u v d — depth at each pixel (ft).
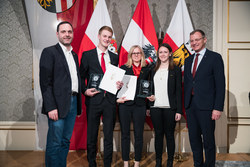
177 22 8.39
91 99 6.54
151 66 7.77
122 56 8.36
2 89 9.25
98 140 8.37
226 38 9.18
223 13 9.20
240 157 8.54
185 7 8.48
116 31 9.32
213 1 9.28
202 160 6.72
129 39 8.39
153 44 8.41
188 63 6.88
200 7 9.34
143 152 8.39
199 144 6.68
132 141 9.24
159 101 6.91
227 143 9.18
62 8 9.01
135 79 6.78
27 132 9.20
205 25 9.32
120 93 6.81
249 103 9.15
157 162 6.96
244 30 9.20
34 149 9.20
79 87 6.35
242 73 9.19
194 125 6.62
